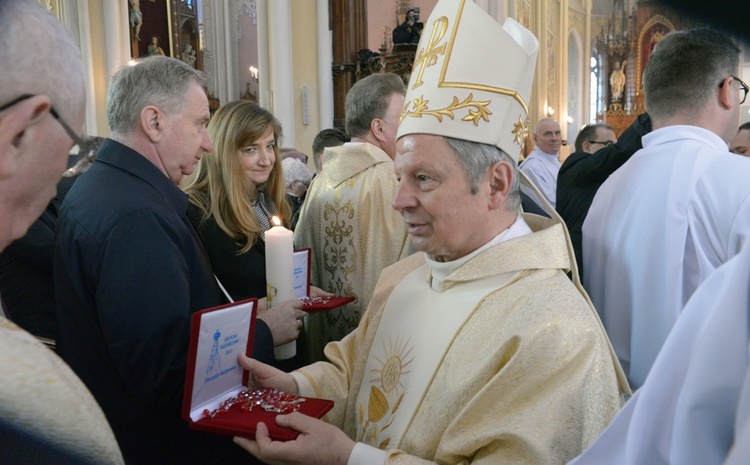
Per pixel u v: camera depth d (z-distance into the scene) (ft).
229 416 3.94
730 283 1.83
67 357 4.67
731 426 1.85
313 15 32.04
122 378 4.52
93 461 1.77
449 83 3.97
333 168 7.55
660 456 2.09
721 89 4.75
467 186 3.96
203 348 3.92
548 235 4.09
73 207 4.61
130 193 4.56
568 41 56.65
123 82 5.00
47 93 2.10
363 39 32.48
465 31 4.07
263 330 5.22
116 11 26.35
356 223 7.23
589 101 58.23
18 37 2.04
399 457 3.62
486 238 4.14
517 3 37.04
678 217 4.51
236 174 6.49
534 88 44.98
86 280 4.44
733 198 4.28
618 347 4.94
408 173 4.03
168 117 4.99
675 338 2.07
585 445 3.28
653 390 2.09
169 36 44.96
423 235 4.12
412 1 37.37
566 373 3.42
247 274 6.48
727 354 1.81
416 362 4.19
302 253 6.74
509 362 3.49
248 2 53.57
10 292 7.72
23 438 1.66
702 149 4.59
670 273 4.52
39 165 2.15
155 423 4.71
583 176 9.55
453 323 4.07
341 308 7.44
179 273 4.45
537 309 3.67
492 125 3.98
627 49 54.39
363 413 4.48
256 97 53.88
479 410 3.50
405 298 4.64
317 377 4.66
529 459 3.20
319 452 3.63
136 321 4.23
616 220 5.00
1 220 2.15
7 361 1.70
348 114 7.72
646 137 5.06
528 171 19.19
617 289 4.92
